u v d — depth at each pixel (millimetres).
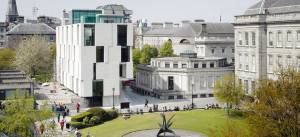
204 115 77250
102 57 93312
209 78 110000
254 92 51188
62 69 116562
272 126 42125
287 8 90938
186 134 63000
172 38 198750
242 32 101500
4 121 57188
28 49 136000
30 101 59156
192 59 110500
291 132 42406
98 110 78562
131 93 119312
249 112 47500
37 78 138250
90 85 92688
